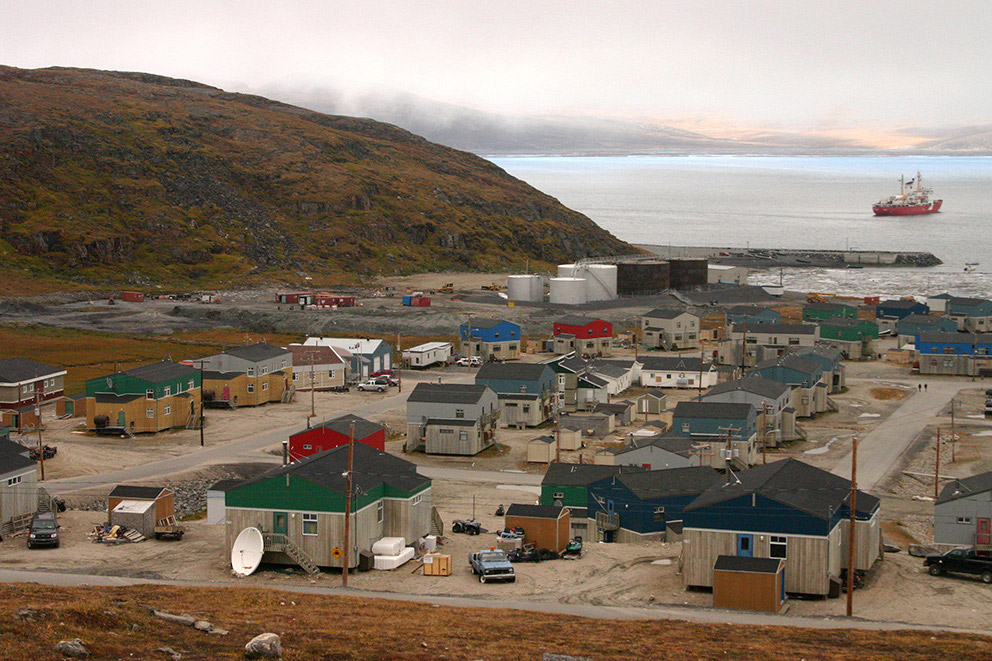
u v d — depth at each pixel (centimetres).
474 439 9069
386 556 5475
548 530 5941
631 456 7738
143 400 9625
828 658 3744
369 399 11750
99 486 7512
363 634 3800
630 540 6456
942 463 8825
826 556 4891
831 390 12294
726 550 5031
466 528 6456
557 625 4178
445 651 3628
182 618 3794
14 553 5691
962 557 5303
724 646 3884
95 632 3466
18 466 6359
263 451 8931
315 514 5378
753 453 8600
